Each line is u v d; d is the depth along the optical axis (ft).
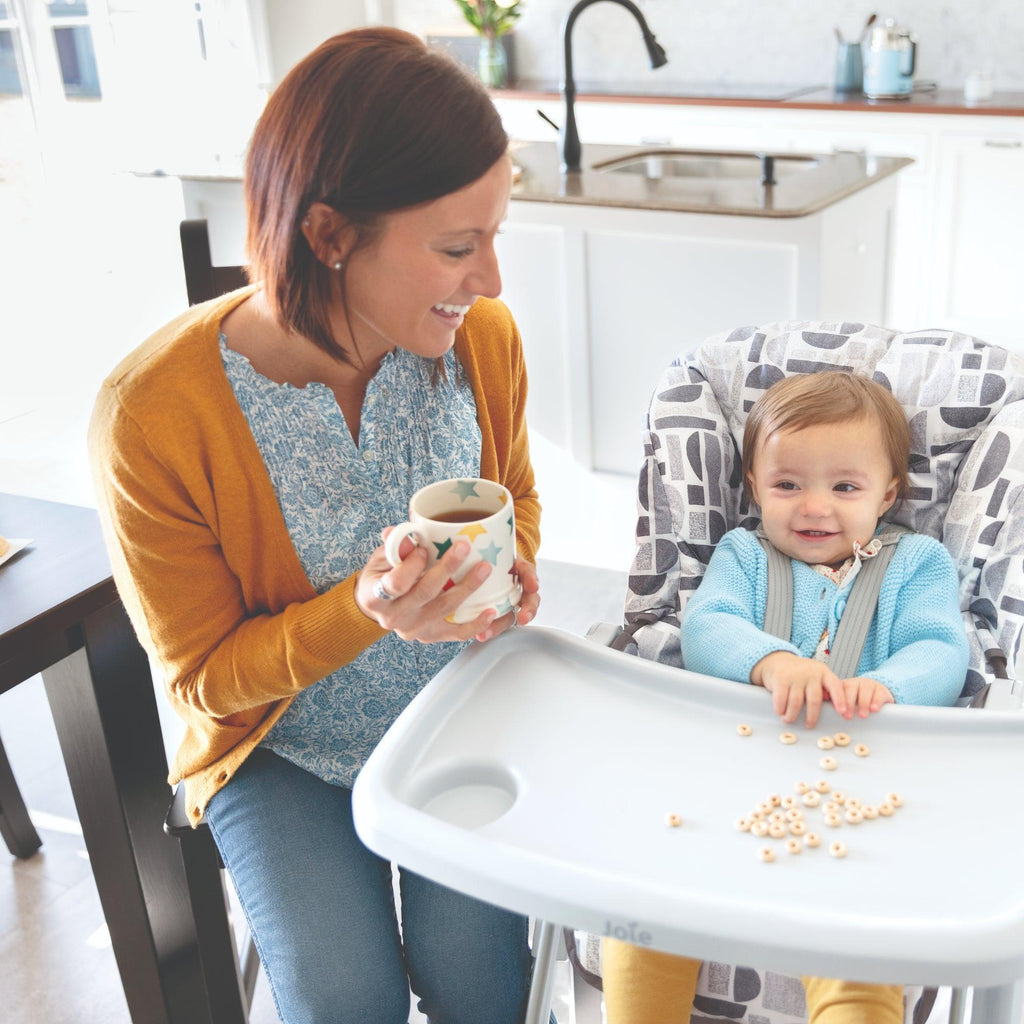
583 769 3.24
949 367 4.47
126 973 4.83
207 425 3.50
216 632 3.70
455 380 3.99
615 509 10.29
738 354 4.80
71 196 14.16
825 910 2.50
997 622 4.19
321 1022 3.52
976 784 3.15
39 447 11.94
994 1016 2.80
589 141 14.65
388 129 3.04
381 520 3.86
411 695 4.05
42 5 13.30
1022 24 13.32
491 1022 3.72
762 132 13.53
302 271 3.34
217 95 15.87
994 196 12.54
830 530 4.32
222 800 3.94
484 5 15.20
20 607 3.95
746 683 3.81
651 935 2.52
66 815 6.54
